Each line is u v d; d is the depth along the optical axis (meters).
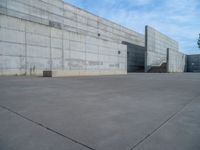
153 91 6.79
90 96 5.55
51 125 2.85
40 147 2.11
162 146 2.15
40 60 14.98
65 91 6.52
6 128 2.71
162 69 33.12
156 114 3.52
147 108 4.01
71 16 22.34
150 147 2.12
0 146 2.13
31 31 14.22
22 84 8.16
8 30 12.61
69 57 17.92
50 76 13.80
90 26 25.52
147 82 10.91
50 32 15.86
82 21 24.08
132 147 2.12
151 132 2.58
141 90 7.06
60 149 2.07
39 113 3.53
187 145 2.18
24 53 13.72
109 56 24.22
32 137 2.40
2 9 15.32
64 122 3.00
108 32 29.33
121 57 26.94
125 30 33.81
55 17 20.16
